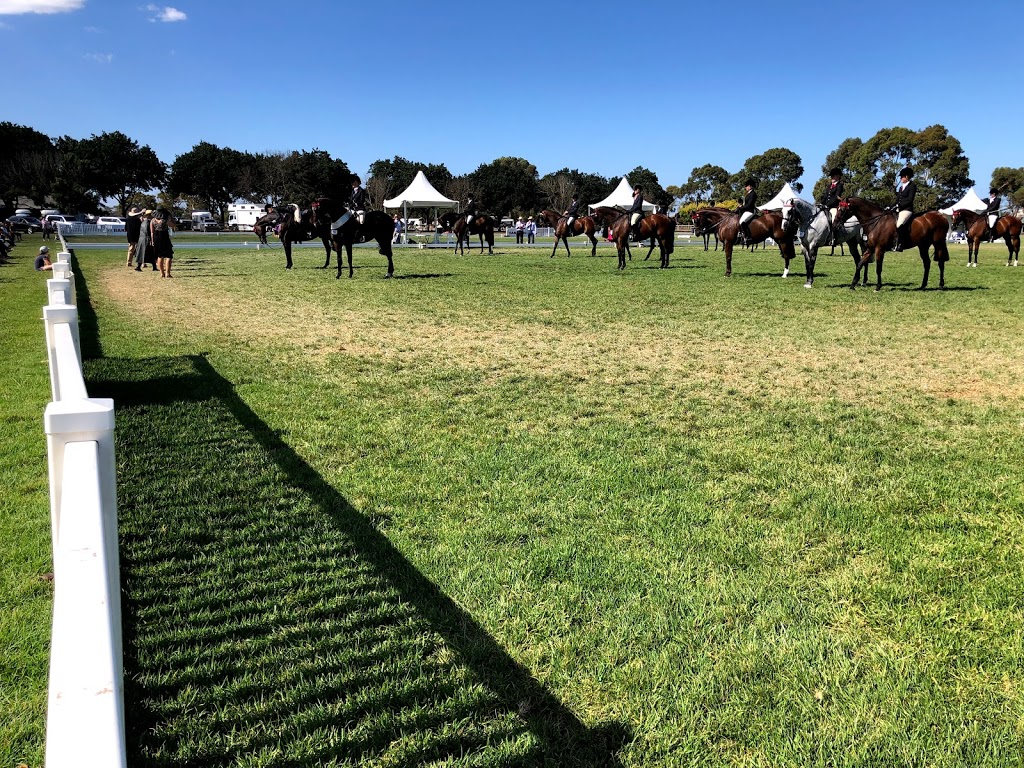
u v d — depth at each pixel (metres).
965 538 3.85
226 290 16.48
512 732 2.45
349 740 2.41
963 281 18.14
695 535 3.91
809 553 3.71
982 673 2.74
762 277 19.34
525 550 3.74
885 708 2.55
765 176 90.00
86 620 1.27
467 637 3.00
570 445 5.47
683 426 6.00
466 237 32.03
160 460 5.09
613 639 2.97
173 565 3.60
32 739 2.41
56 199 79.31
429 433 5.77
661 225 22.55
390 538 3.89
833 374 8.03
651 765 2.31
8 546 3.72
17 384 7.14
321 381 7.64
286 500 4.39
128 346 9.49
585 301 14.57
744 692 2.64
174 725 2.48
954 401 6.81
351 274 19.50
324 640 2.98
